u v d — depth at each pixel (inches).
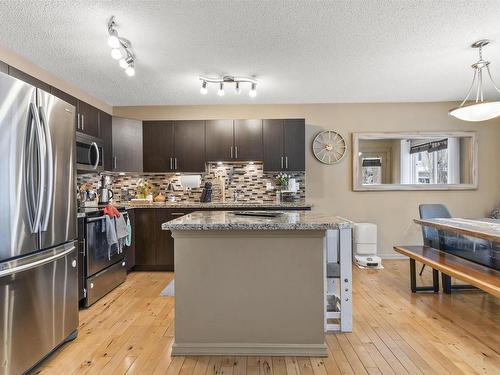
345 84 150.6
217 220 83.6
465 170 183.9
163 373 72.7
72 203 89.1
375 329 93.6
